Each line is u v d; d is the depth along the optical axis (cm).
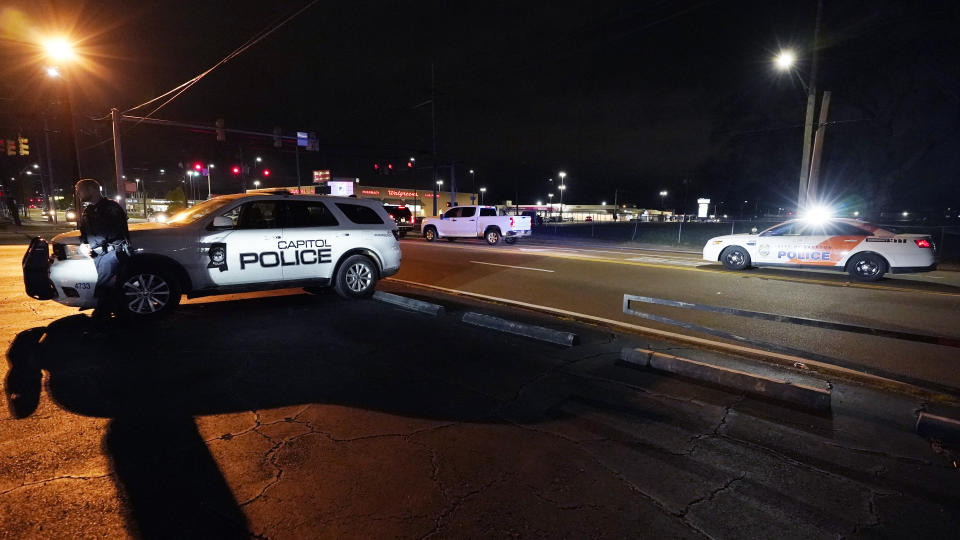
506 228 2256
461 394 404
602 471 292
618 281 1070
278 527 237
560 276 1147
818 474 292
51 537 226
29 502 251
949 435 328
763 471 294
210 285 644
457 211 2462
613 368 471
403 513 249
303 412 366
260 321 634
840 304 827
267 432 333
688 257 1688
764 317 495
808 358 513
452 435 334
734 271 1249
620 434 338
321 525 239
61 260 560
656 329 642
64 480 272
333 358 488
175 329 587
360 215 784
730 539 235
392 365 471
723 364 488
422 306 694
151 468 286
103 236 545
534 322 655
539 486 275
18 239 2183
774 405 388
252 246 669
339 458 301
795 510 258
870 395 408
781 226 1227
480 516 248
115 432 329
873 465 302
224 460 296
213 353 498
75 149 2069
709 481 283
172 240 614
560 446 320
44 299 573
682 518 250
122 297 586
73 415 353
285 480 277
